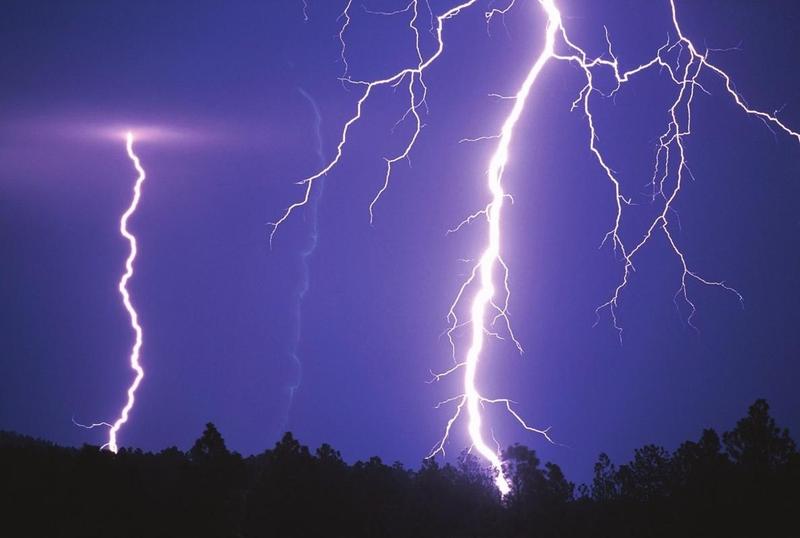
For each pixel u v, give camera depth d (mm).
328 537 16719
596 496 17172
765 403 15812
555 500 17047
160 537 14984
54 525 14539
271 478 16938
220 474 16156
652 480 16516
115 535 14570
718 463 15648
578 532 16375
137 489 15734
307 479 16984
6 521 14414
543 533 16609
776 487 14977
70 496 15195
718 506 15070
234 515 16250
